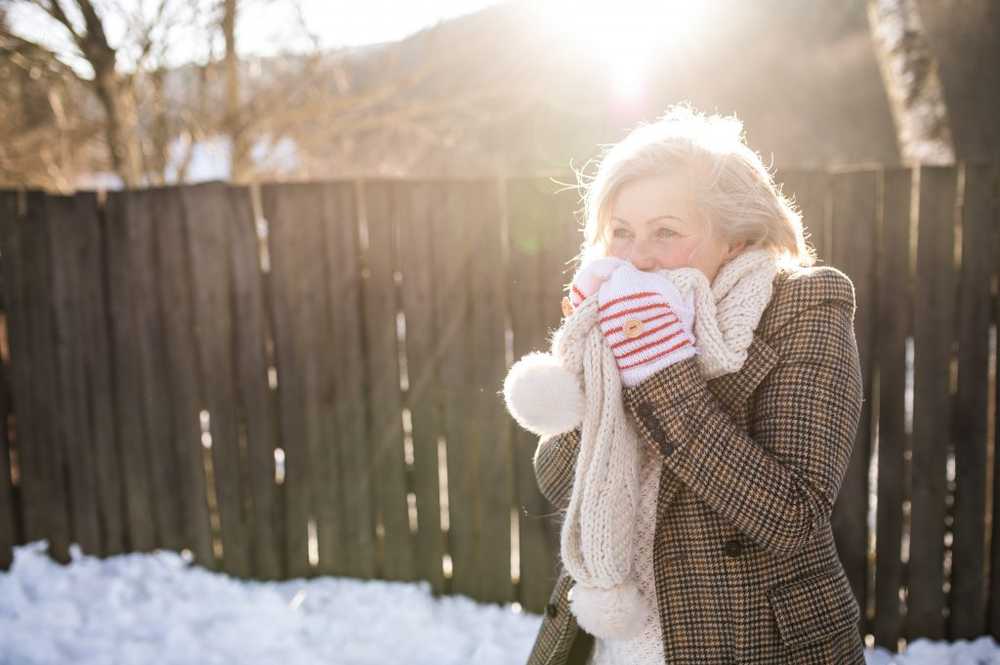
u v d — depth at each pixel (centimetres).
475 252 290
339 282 304
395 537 314
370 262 300
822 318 118
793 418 112
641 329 112
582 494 117
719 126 130
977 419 263
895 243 261
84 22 461
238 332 314
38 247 328
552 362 121
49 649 287
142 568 333
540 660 146
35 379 335
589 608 118
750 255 122
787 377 116
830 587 122
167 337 324
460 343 296
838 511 274
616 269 118
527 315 288
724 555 121
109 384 332
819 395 113
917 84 432
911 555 271
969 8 383
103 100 481
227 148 534
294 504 320
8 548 340
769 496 107
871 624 278
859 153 869
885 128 881
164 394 328
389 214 296
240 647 288
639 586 127
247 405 317
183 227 315
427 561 312
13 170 494
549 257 284
